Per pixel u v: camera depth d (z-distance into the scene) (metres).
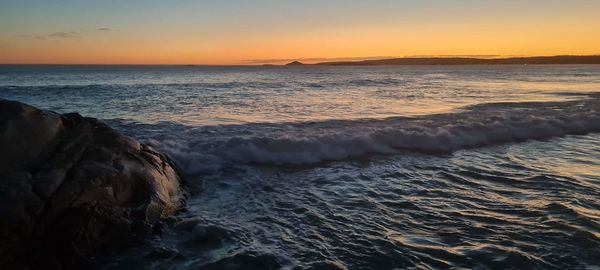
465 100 24.08
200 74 78.88
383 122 14.37
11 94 25.88
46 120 6.14
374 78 57.28
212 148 9.84
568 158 10.06
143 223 5.48
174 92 29.03
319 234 5.59
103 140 6.54
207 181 8.06
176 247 5.20
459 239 5.39
